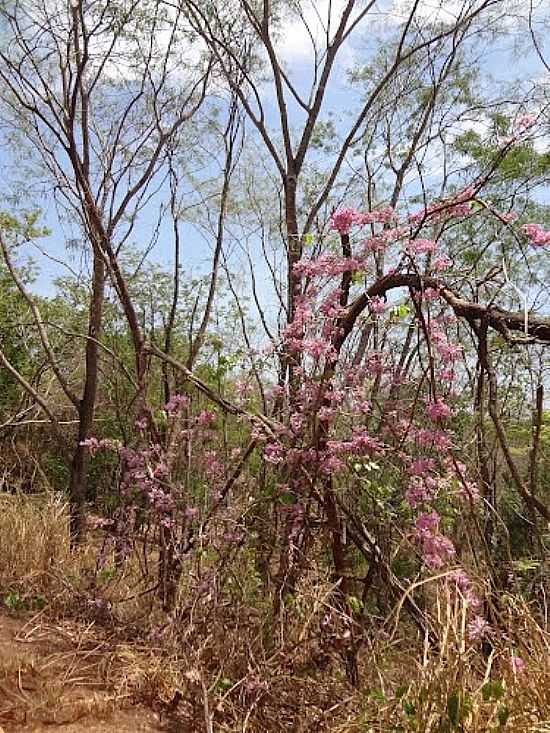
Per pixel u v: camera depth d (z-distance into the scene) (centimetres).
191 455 502
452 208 371
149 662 409
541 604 418
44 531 610
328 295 402
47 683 385
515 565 388
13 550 576
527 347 381
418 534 363
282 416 437
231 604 412
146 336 837
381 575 393
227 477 479
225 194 830
